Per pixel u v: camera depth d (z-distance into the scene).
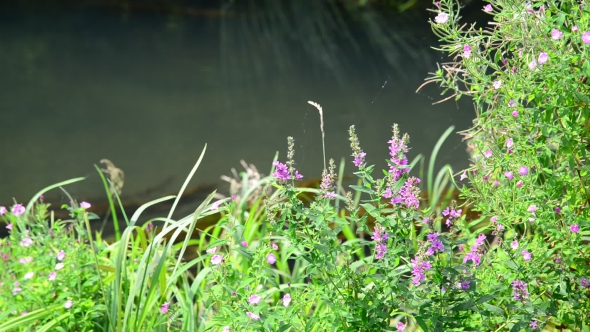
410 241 1.98
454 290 1.99
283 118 7.80
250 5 17.73
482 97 2.41
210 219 4.62
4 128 7.73
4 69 10.86
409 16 15.00
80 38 13.62
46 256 2.74
